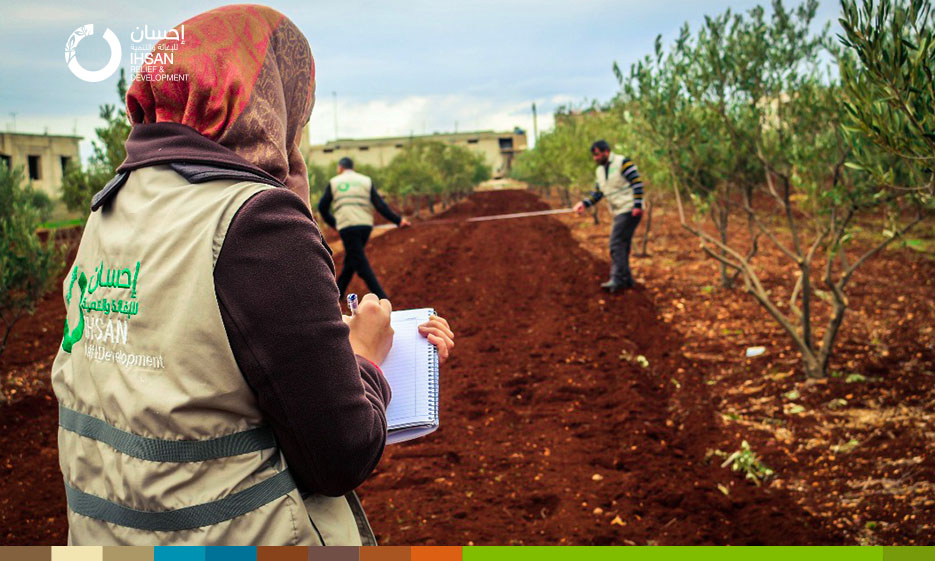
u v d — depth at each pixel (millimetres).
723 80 5383
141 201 1052
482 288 10094
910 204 4871
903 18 2639
